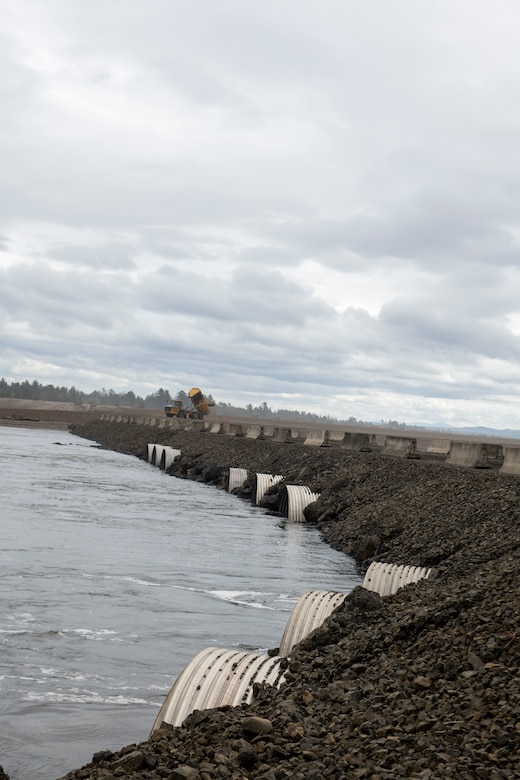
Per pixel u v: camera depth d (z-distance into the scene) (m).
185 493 43.59
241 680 10.05
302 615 13.81
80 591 18.77
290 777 6.76
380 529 26.94
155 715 11.68
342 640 12.20
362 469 36.72
